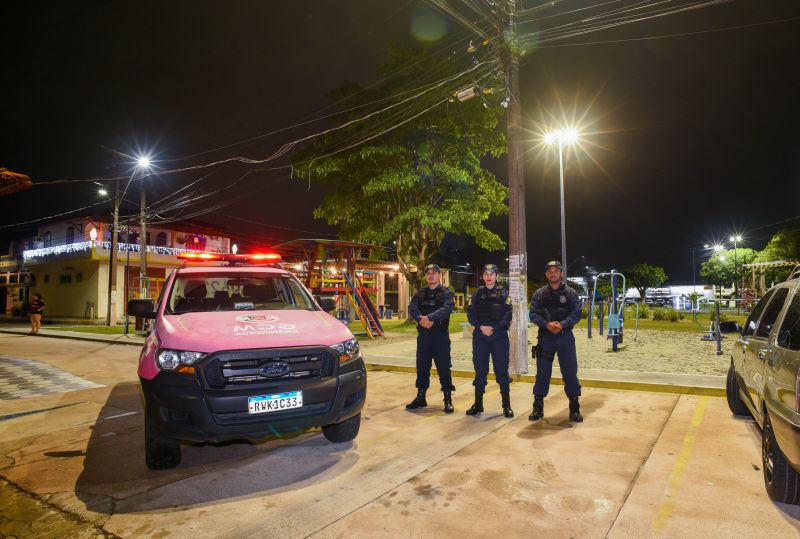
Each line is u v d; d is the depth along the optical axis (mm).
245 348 3852
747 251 45031
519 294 8156
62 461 4449
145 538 3023
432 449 4562
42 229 34219
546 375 5512
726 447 4441
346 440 4809
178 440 4133
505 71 8562
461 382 8023
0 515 3375
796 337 3074
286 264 15664
